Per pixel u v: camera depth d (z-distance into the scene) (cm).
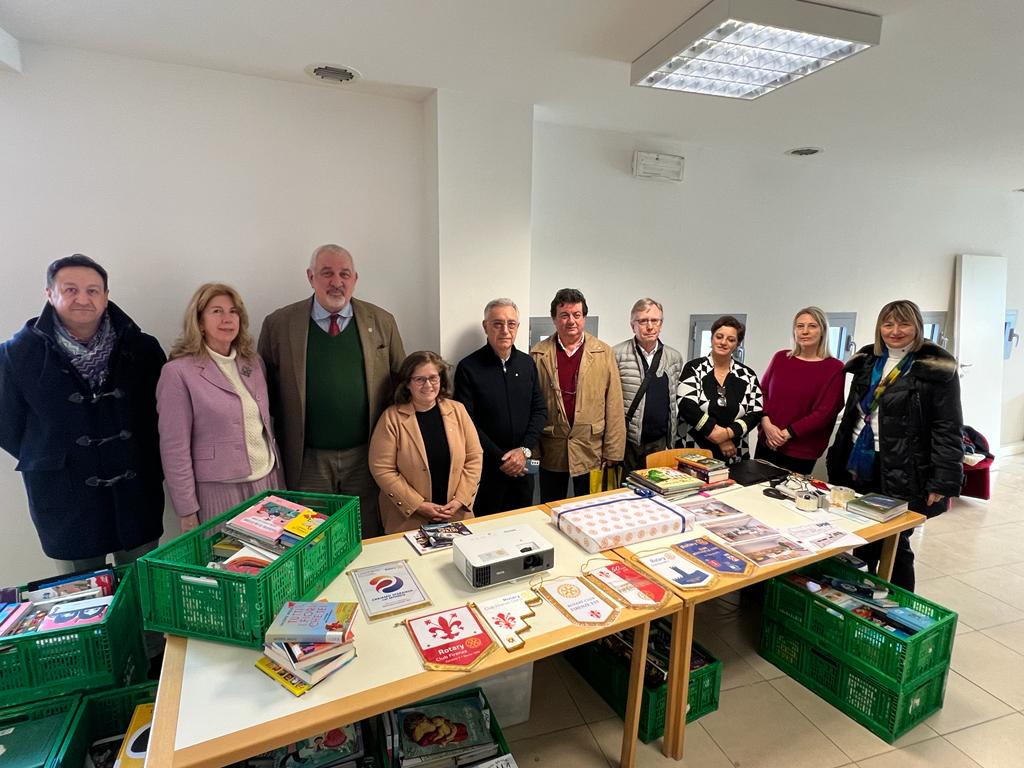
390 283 274
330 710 110
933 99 256
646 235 348
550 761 176
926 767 175
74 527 190
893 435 239
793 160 384
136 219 225
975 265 472
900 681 180
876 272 438
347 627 125
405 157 268
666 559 174
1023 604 271
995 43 196
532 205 312
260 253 247
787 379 290
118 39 201
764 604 228
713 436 270
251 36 197
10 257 209
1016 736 188
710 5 169
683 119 295
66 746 131
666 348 291
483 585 154
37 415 184
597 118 296
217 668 121
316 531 149
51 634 143
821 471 332
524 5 173
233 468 200
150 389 205
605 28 189
